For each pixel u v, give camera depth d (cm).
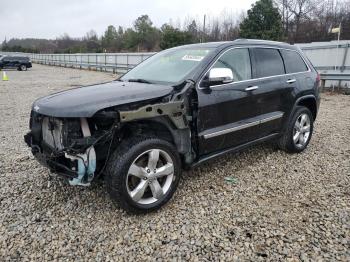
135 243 291
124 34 7281
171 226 316
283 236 299
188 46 455
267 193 384
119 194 313
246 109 421
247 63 433
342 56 1266
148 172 330
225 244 289
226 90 392
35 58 5419
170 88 354
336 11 4212
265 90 443
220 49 405
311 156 510
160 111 329
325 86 1322
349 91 1220
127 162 311
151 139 329
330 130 676
